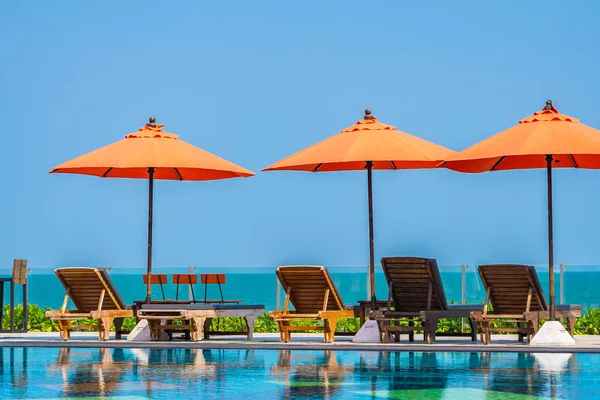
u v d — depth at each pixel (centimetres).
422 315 1639
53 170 1798
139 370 1293
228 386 1113
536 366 1327
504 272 1656
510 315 1620
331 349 1602
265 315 2172
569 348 1534
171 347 1664
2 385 1124
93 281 1800
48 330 2173
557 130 1634
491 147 1639
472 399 998
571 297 2158
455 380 1163
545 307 1689
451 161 1789
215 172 2059
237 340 1816
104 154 1809
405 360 1427
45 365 1365
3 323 2164
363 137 1791
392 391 1062
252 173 1920
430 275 1666
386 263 1706
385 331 1694
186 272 2388
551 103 1703
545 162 1881
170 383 1143
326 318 1727
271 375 1226
